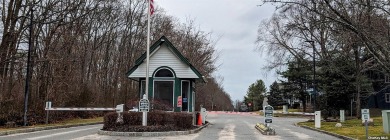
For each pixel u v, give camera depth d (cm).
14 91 2664
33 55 2822
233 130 2388
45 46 3042
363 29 1661
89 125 2764
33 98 2675
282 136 1967
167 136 1828
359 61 3541
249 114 7038
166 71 2603
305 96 6244
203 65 4669
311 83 6012
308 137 1936
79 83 3472
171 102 2567
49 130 2177
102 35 4656
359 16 1775
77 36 3684
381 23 1652
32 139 1603
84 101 3416
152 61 2616
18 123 2247
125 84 4750
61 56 3130
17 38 2759
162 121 2050
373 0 1670
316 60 4212
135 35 5038
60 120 2862
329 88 4003
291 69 6109
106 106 3934
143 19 5056
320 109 4200
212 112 8444
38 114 2550
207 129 2455
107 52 4741
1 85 2350
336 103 4059
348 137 1834
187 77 2594
